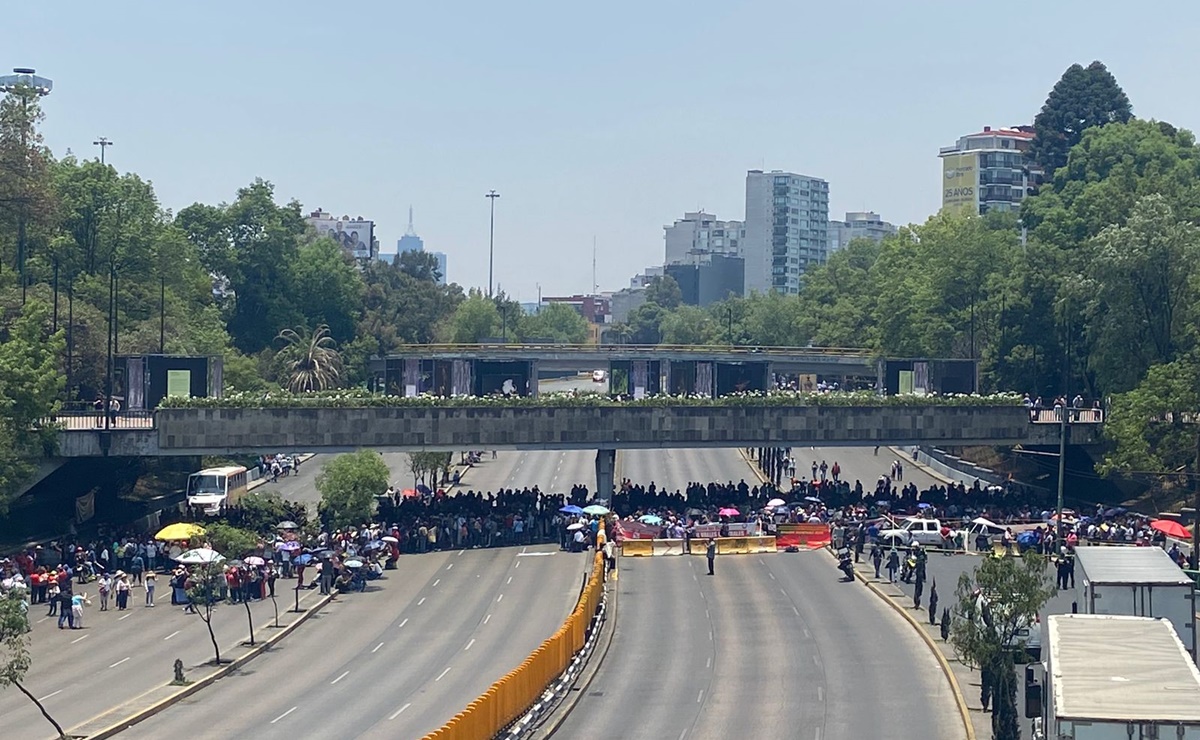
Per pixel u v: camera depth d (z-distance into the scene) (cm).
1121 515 11706
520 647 8069
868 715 6462
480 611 9100
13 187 12631
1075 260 16200
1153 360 14125
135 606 9269
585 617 7856
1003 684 5778
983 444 13200
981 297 18588
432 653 7956
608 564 10294
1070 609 8356
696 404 12569
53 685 7206
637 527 11312
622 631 8394
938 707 6588
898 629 8338
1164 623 5228
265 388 16962
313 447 11619
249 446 11438
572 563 10688
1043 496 13612
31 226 15075
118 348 14512
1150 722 4169
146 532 11094
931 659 7588
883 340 19550
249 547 9912
